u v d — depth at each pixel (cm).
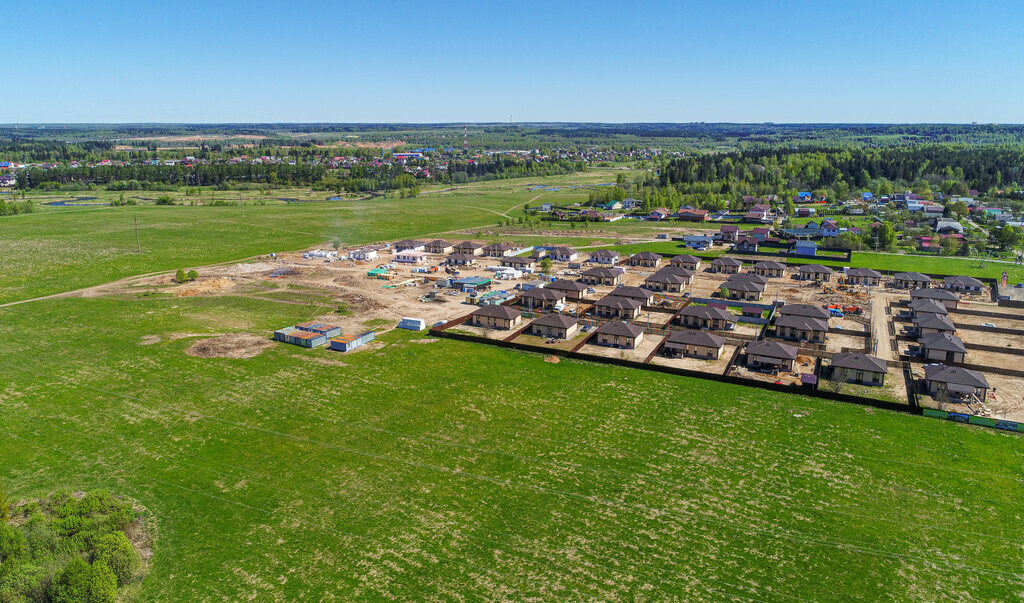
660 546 4969
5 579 4272
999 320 10906
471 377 8362
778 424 7012
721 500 5578
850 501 5553
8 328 10481
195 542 5053
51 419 7131
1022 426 6775
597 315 11412
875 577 4619
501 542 5019
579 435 6762
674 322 10969
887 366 8762
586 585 4531
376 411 7338
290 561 4819
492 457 6309
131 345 9606
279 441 6631
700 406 7469
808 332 9875
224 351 9325
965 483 5831
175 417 7169
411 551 4916
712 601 4375
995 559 4809
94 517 5081
